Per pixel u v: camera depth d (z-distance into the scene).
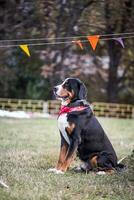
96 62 27.06
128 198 7.07
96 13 18.27
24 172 8.40
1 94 28.72
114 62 25.97
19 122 18.19
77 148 8.71
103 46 24.16
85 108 8.72
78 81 8.73
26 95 28.81
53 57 23.03
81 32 18.45
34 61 24.28
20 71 25.95
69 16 18.59
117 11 18.19
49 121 19.22
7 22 20.45
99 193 7.31
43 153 10.47
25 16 20.02
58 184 7.64
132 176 8.16
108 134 15.62
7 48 22.03
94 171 8.68
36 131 15.09
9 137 13.12
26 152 10.54
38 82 28.72
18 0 20.12
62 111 8.65
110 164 8.64
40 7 18.77
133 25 18.91
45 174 8.30
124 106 26.95
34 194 6.95
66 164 8.56
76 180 7.93
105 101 29.05
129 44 21.47
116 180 7.96
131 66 26.89
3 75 25.64
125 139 14.29
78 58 25.16
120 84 29.88
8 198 6.71
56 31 19.00
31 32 19.91
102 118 23.31
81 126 8.59
